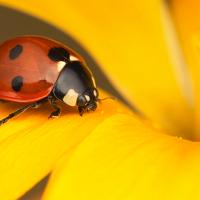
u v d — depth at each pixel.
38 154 0.09
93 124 0.10
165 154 0.09
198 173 0.09
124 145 0.09
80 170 0.09
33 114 0.10
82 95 0.10
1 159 0.09
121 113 0.10
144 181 0.09
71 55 0.10
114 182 0.09
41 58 0.10
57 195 0.09
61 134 0.10
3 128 0.10
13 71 0.10
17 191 0.09
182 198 0.09
